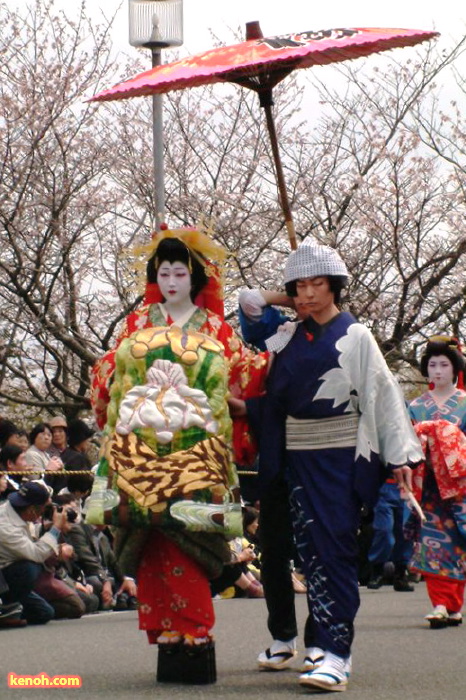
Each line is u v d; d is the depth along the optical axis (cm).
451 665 664
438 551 899
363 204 1922
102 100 636
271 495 634
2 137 1775
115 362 614
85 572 1162
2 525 977
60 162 1833
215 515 588
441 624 888
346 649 581
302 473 603
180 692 569
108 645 793
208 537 596
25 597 987
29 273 1861
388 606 1109
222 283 651
